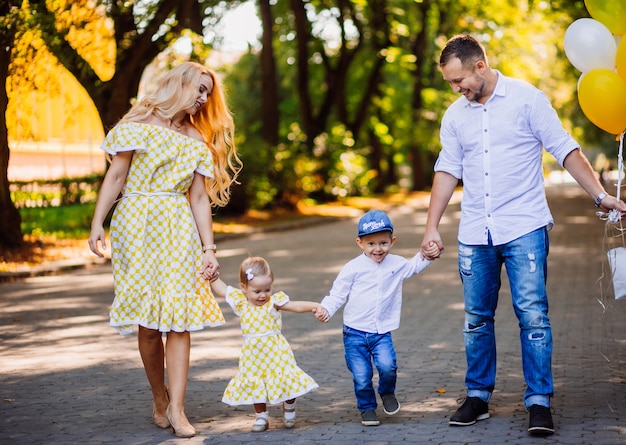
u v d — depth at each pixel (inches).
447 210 1688.0
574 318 469.4
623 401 286.7
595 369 339.6
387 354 267.6
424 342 410.6
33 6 737.6
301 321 482.9
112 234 264.2
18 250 855.7
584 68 291.3
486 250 265.7
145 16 965.2
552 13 1268.5
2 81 805.9
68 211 1176.8
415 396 303.1
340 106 1909.4
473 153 265.6
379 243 271.1
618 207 256.2
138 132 262.5
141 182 264.2
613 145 2684.5
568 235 1047.0
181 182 265.9
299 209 1582.2
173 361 261.4
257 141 1482.5
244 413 285.1
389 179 2524.6
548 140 261.3
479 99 264.4
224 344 412.5
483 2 1892.2
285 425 265.3
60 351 398.6
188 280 263.0
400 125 2215.8
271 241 1082.1
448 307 528.7
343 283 272.1
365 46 1899.6
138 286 260.1
